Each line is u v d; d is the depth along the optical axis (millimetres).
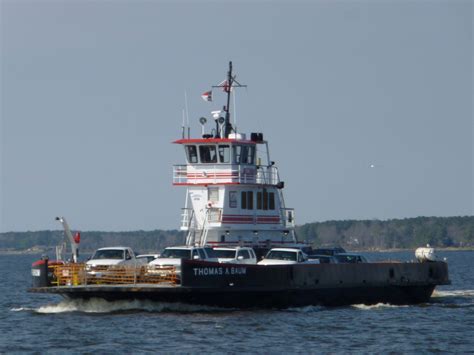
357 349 157625
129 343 160125
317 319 189250
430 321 191875
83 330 173375
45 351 154875
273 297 198625
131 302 193500
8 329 177625
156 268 190250
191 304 192000
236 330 172750
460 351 157375
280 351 154750
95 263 196000
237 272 191500
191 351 153625
